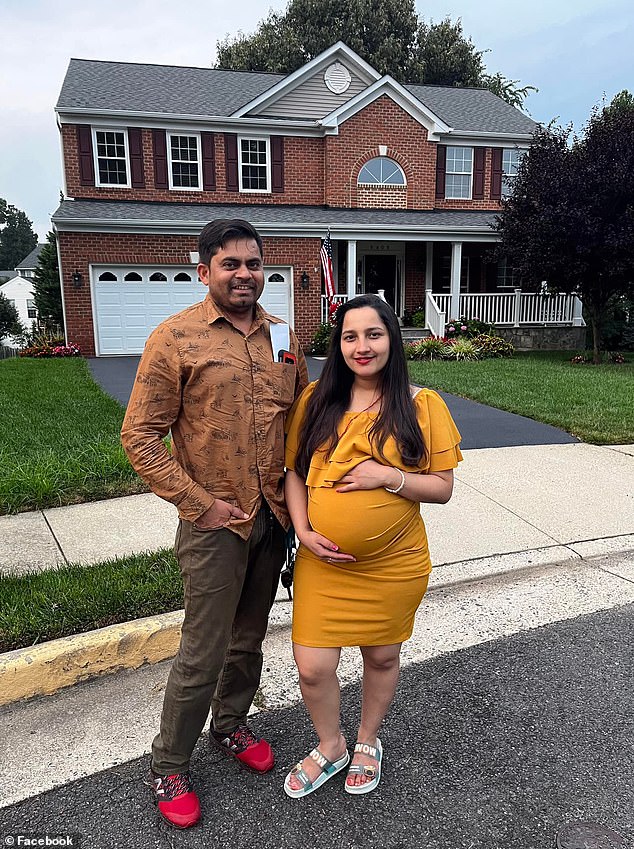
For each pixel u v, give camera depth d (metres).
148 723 2.54
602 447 6.64
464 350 14.96
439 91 21.55
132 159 16.73
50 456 5.62
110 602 3.15
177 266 15.63
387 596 2.08
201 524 1.95
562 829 2.01
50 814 2.08
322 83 18.14
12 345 37.66
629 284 13.70
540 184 13.77
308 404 2.16
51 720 2.57
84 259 15.09
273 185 17.80
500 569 3.89
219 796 2.17
